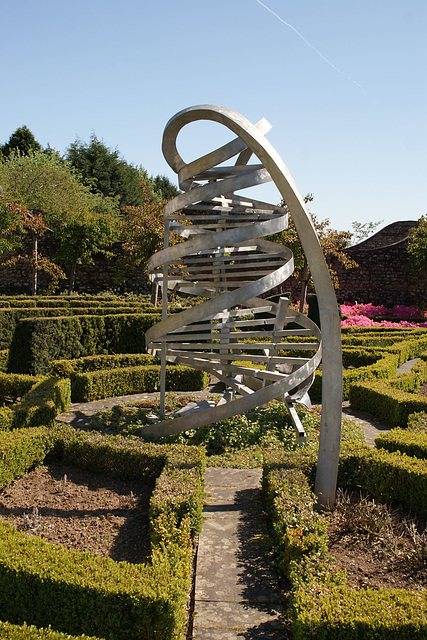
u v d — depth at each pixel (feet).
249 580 14.73
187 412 30.07
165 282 27.73
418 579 14.56
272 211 27.81
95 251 99.09
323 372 19.06
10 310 50.98
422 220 111.65
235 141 23.76
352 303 112.68
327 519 16.35
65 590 12.41
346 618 11.34
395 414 31.24
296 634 11.72
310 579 13.10
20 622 12.76
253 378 32.22
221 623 12.87
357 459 21.40
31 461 22.17
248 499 20.30
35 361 41.27
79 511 18.76
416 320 99.14
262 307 29.25
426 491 18.86
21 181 143.95
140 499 19.97
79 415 31.89
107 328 47.50
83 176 171.63
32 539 14.44
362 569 15.01
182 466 20.18
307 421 28.94
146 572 13.00
